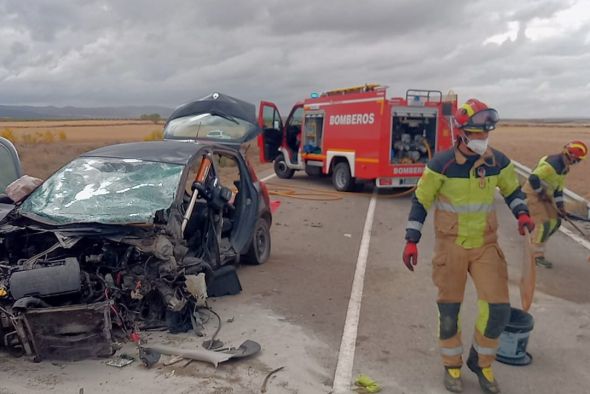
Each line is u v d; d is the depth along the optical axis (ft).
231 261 25.94
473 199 14.75
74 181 21.42
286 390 15.35
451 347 15.46
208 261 21.76
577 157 27.40
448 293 15.21
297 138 64.90
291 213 43.39
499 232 37.70
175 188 20.51
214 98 32.76
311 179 67.36
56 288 16.42
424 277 26.58
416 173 52.01
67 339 16.28
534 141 140.26
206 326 19.51
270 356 17.39
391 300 23.16
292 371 16.46
